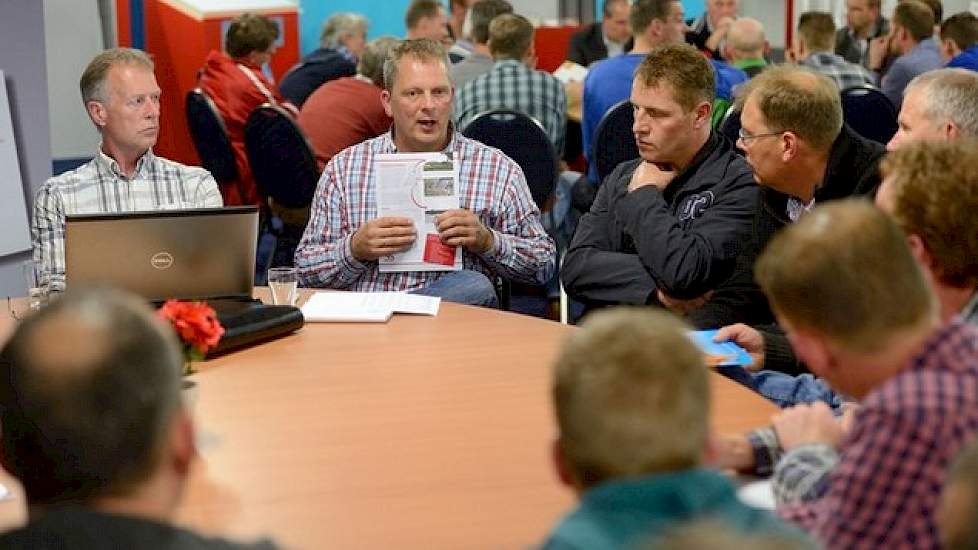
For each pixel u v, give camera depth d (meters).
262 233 7.09
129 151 4.06
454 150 4.16
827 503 1.86
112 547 1.35
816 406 2.38
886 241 1.85
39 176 4.57
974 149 2.29
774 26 10.30
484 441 2.51
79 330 1.47
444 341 3.24
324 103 6.71
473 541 2.06
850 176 3.41
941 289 2.29
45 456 1.44
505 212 4.14
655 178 3.97
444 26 8.48
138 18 8.52
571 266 4.09
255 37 7.35
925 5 7.66
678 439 1.53
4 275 4.48
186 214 3.24
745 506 1.51
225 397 2.82
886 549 1.78
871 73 8.49
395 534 2.10
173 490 1.52
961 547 1.14
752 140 3.47
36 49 4.50
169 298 3.29
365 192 4.10
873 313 1.83
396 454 2.45
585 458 1.56
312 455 2.46
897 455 1.76
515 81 6.32
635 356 1.56
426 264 3.95
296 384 2.90
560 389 1.60
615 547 1.42
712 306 3.68
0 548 1.35
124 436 1.45
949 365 1.82
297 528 2.13
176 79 8.57
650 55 3.91
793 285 1.88
